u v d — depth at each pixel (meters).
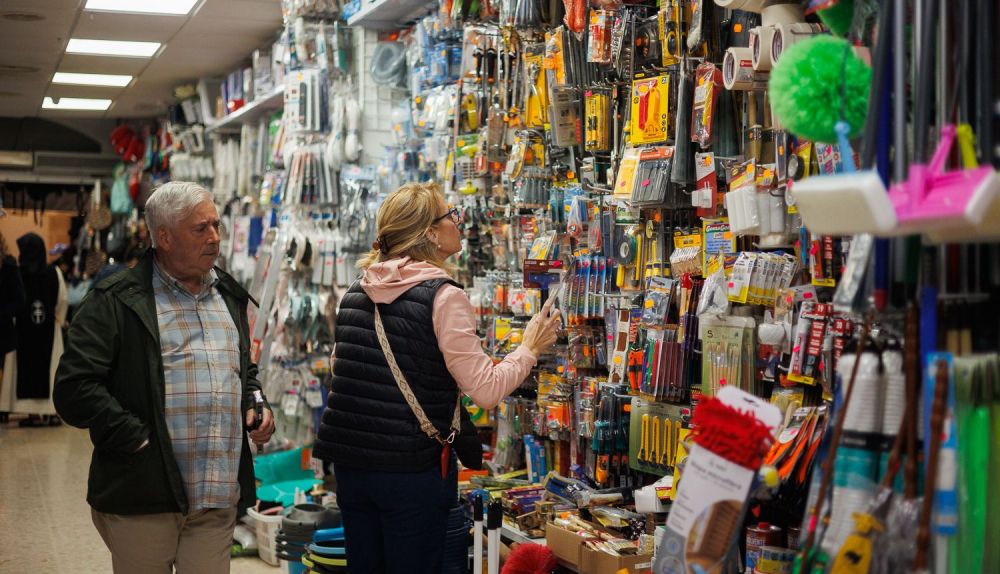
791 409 2.79
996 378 1.87
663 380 3.37
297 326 6.55
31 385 10.05
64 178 13.20
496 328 4.47
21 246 10.05
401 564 2.91
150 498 2.86
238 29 7.89
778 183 2.88
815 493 2.07
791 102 2.00
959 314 1.89
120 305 2.90
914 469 1.83
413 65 5.71
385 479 2.88
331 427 2.96
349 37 6.48
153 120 13.02
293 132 6.55
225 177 9.70
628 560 3.16
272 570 5.14
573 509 3.74
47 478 7.40
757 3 2.83
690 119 3.32
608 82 3.87
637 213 3.64
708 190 3.20
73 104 11.63
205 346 3.00
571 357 3.97
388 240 3.03
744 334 3.07
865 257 1.96
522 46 4.38
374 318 2.93
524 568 3.45
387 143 6.32
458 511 3.42
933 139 1.94
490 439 5.01
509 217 4.48
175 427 2.92
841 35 2.31
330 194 6.48
